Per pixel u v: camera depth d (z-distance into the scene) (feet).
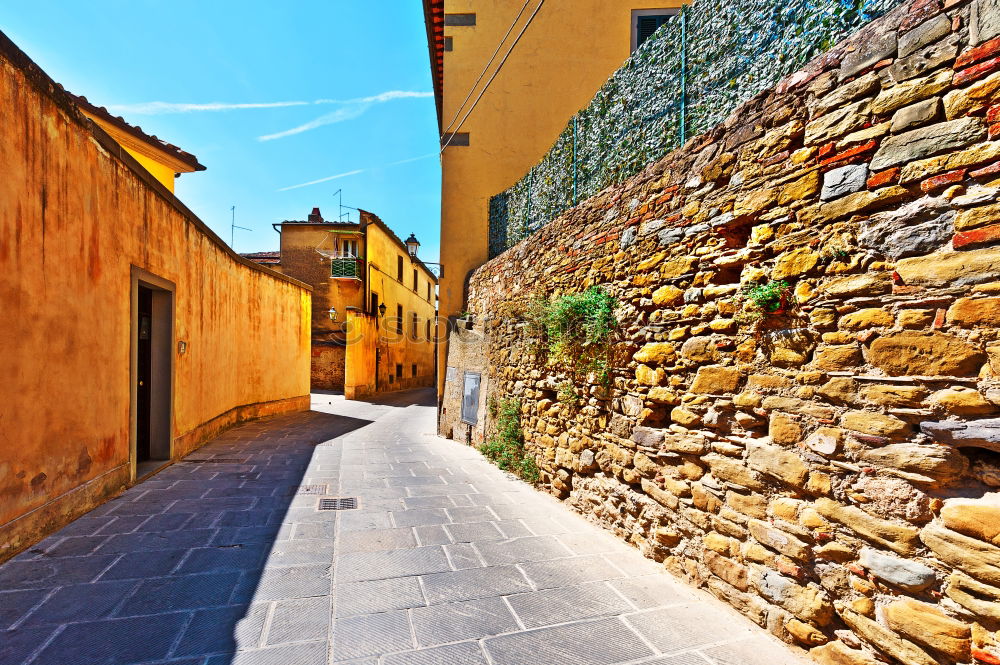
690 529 10.52
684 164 11.30
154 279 18.20
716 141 10.36
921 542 6.48
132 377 16.40
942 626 6.16
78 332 12.93
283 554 11.37
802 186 8.34
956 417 6.20
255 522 13.50
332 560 11.14
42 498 11.59
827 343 7.80
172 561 10.77
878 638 6.84
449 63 31.81
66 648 7.47
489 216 29.27
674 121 12.90
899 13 7.07
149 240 17.70
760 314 8.84
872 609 6.98
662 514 11.45
